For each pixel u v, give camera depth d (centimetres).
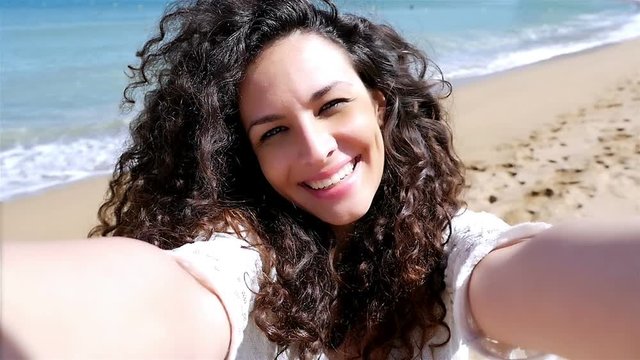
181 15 57
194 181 53
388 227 51
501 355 37
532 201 141
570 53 364
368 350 49
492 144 184
